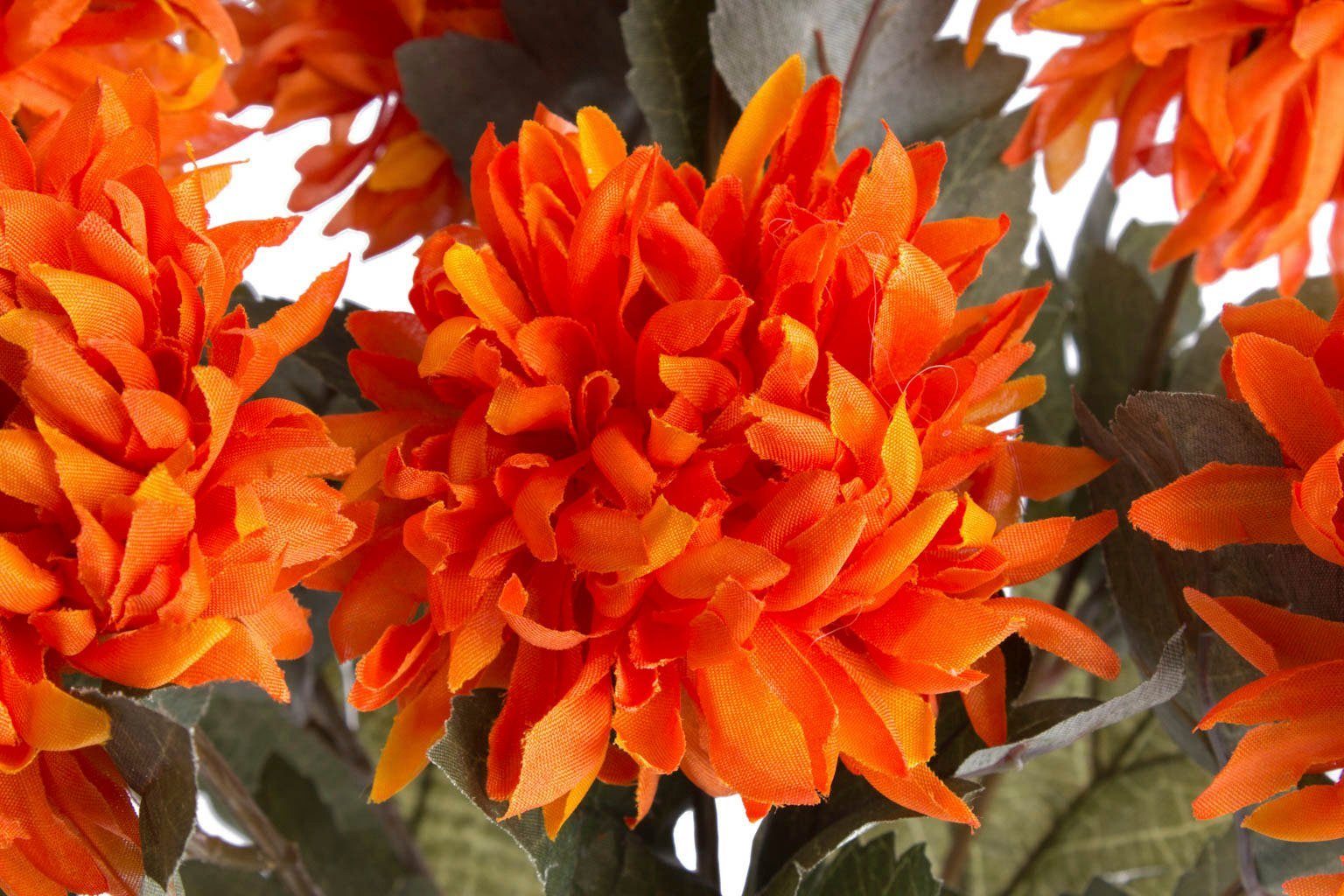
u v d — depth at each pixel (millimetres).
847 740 305
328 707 457
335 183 409
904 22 396
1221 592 333
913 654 303
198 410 295
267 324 304
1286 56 369
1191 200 390
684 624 303
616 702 301
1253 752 310
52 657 299
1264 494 313
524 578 310
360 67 403
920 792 308
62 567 293
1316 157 377
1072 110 402
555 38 398
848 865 371
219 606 296
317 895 398
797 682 302
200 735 374
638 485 299
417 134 410
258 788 443
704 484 300
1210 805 312
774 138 328
